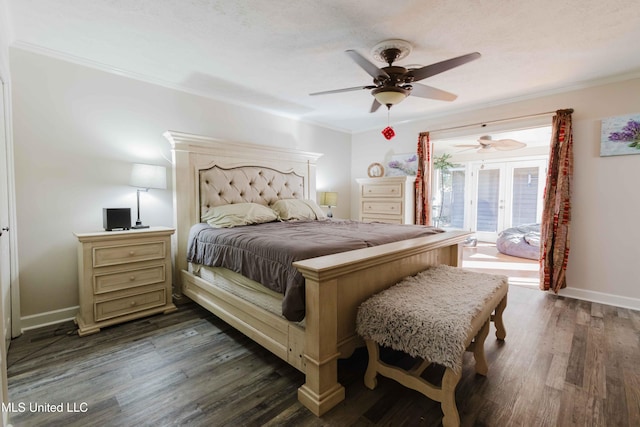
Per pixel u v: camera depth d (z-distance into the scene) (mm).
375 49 2314
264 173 3760
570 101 3186
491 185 6883
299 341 1633
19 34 2180
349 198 5340
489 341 2230
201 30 2105
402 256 1978
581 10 1832
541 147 6230
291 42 2256
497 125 3701
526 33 2102
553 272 3266
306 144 4582
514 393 1641
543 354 2043
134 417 1454
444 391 1377
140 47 2357
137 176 2705
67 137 2547
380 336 1539
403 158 4664
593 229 3104
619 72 2814
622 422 1426
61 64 2500
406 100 3611
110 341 2205
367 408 1530
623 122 2904
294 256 1688
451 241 2602
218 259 2314
